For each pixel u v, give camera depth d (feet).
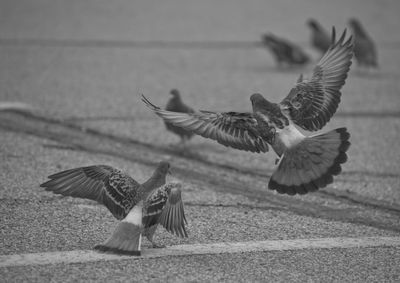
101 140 49.47
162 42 84.79
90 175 28.78
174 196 28.63
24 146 46.65
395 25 99.60
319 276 28.48
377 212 37.96
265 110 28.35
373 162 47.14
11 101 57.16
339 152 27.14
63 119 53.57
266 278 28.02
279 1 112.98
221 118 28.04
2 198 36.42
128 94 61.77
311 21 81.05
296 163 27.43
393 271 29.22
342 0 115.24
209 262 29.45
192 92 63.82
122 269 28.17
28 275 27.20
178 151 48.44
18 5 99.91
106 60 74.43
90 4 103.60
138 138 50.47
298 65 78.07
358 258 30.66
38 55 74.28
